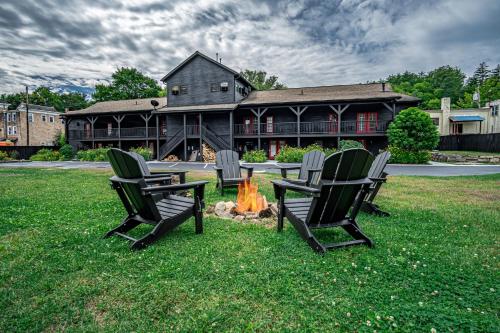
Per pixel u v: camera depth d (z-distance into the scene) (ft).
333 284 6.98
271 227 12.08
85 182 26.40
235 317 5.71
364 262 8.25
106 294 6.52
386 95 60.64
